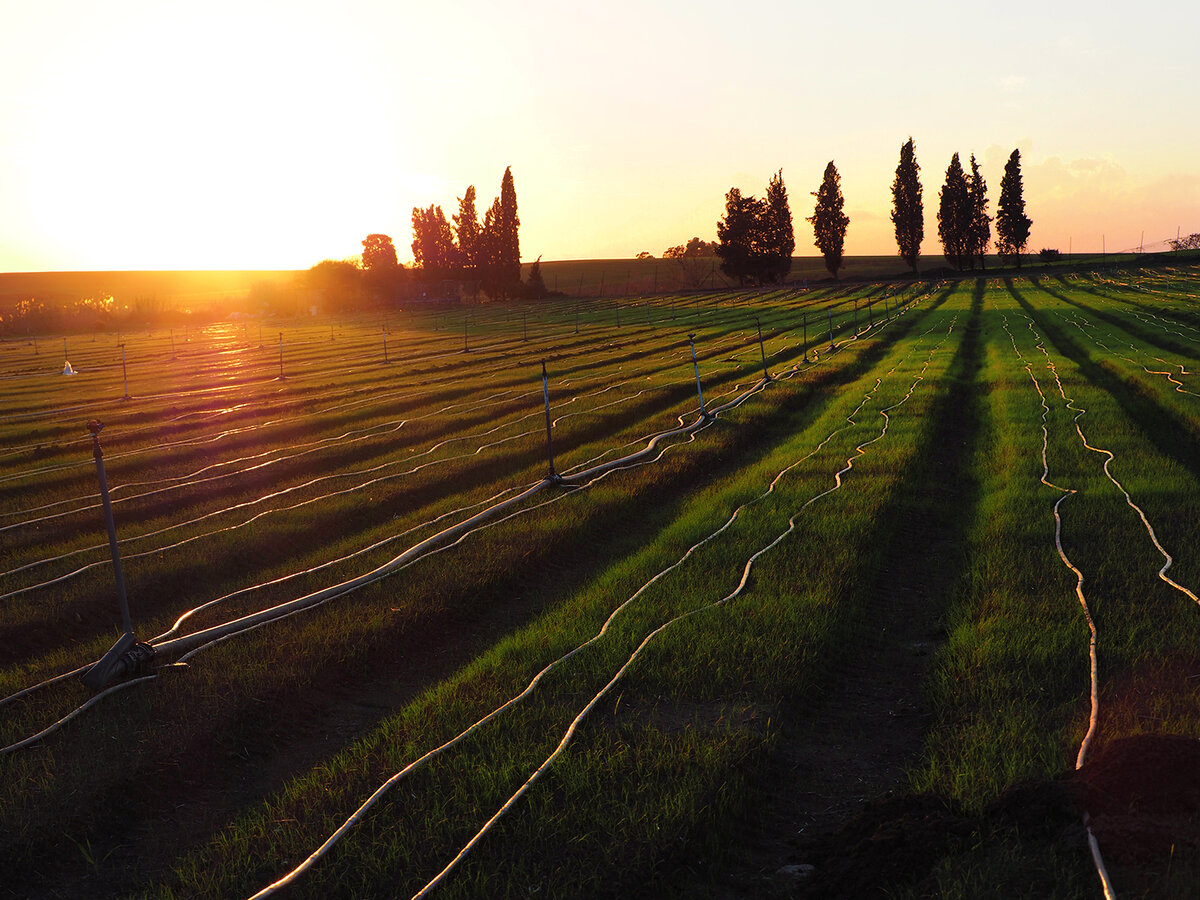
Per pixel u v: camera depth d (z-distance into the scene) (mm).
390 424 21375
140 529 12562
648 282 129375
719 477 15195
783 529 10852
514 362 38188
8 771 5883
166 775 5918
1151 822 4148
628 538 11750
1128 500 11188
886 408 21203
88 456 18516
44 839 5180
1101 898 3865
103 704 6871
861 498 12164
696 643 7320
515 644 7812
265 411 24328
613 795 5148
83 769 5848
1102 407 19328
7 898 4785
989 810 4660
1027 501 11477
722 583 8898
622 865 4555
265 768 6211
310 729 6789
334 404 25703
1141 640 6867
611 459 16156
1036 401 20969
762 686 6547
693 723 6102
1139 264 105750
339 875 4641
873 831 4688
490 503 13055
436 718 6371
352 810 5277
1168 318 47719
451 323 71188
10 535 12336
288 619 8734
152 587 9828
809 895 4309
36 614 8961
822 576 8953
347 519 12711
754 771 5469
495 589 9625
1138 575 8352
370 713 7059
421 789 5410
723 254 110000
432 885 4430
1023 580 8469
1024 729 5621
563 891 4336
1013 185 113062
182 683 7168
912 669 7219
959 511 12008
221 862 4918
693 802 5012
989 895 3992
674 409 22047
